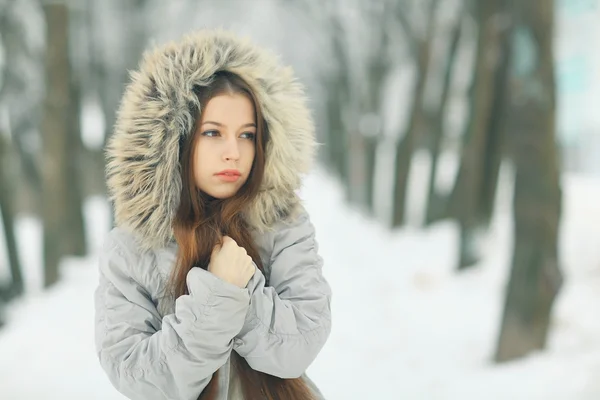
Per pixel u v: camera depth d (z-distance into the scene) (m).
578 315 6.07
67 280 8.95
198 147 1.43
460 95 12.12
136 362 1.35
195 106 1.42
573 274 7.57
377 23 13.85
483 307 6.91
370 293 7.89
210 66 1.41
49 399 4.49
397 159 12.43
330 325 1.47
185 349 1.32
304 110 1.54
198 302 1.31
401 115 15.74
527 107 5.03
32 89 11.59
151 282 1.45
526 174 5.08
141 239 1.44
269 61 1.50
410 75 15.29
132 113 1.43
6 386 4.81
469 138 8.59
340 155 19.73
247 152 1.45
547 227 5.04
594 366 4.48
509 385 4.50
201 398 1.43
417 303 7.22
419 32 11.62
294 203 1.54
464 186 8.54
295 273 1.49
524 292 5.07
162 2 12.29
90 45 11.24
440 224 11.72
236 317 1.32
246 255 1.37
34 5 11.04
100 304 1.47
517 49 5.09
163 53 1.46
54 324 6.66
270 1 15.98
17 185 13.29
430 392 4.59
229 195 1.46
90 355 5.55
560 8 8.55
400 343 5.87
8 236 8.23
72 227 10.30
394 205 12.44
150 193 1.41
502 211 10.76
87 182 14.23
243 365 1.49
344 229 13.80
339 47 15.80
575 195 11.62
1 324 7.07
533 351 5.08
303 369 1.43
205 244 1.40
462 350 5.61
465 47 11.29
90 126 15.54
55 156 8.62
